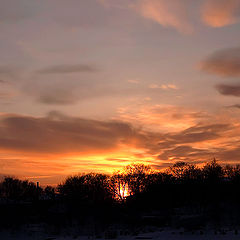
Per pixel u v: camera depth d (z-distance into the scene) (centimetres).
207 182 8744
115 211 9262
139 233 6619
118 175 11675
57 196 10812
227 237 5269
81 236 6806
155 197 9650
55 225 8281
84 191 10688
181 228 6581
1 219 8256
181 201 9175
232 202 8188
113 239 6022
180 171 10050
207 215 7294
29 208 9581
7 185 10681
